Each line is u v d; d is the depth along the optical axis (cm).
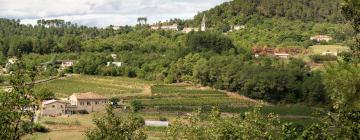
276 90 17788
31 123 3038
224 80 19400
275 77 17688
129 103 16112
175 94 18612
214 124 3466
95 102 15538
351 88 2141
